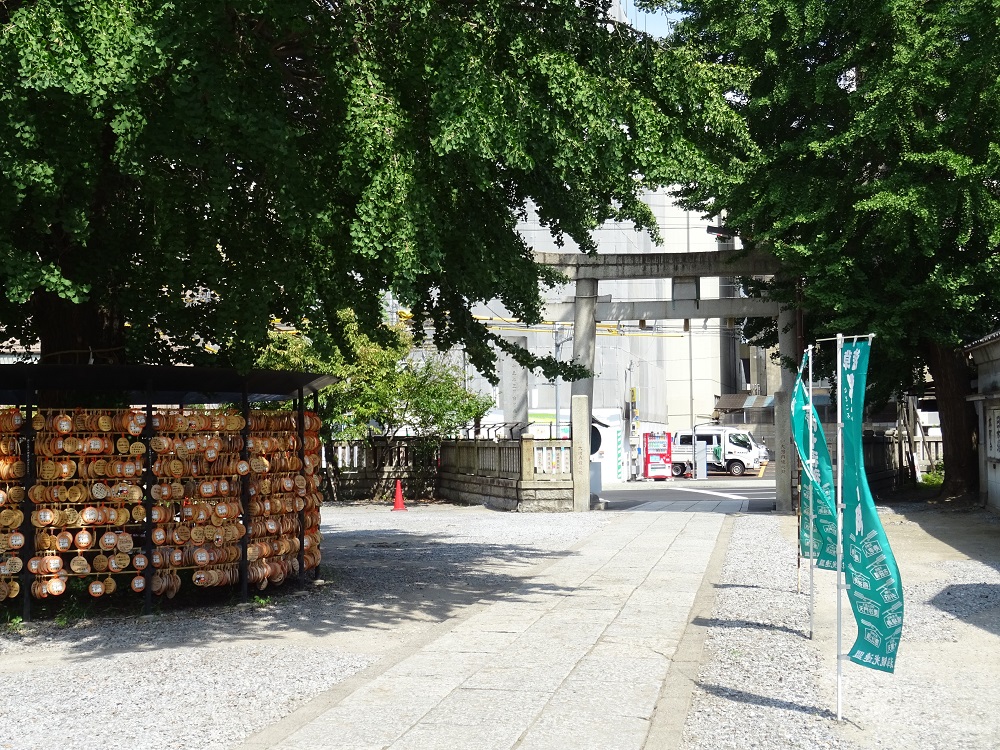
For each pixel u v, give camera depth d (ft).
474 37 29.84
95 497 33.73
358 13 30.66
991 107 63.98
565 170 30.55
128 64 26.20
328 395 88.43
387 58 31.40
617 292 173.58
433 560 48.03
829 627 30.37
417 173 29.48
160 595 35.09
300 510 38.14
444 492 94.58
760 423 212.23
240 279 32.37
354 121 28.94
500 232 35.17
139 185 33.04
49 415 33.55
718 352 223.10
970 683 23.93
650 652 26.76
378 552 51.57
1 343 44.04
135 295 34.78
